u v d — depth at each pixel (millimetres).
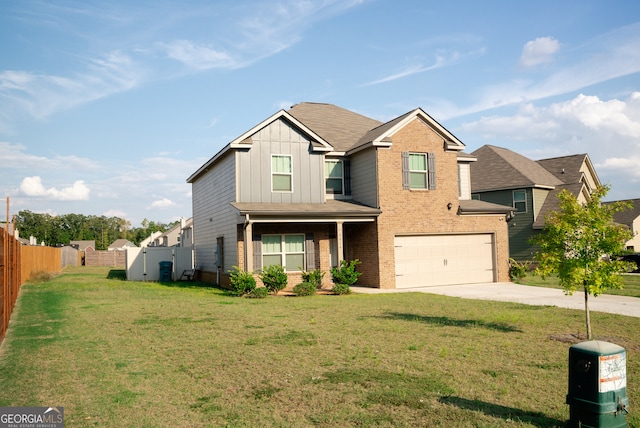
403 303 15438
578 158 35469
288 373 7277
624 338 9656
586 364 5031
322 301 16125
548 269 9836
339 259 19828
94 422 5375
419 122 21812
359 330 10570
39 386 6621
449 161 22344
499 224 23328
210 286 22641
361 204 21891
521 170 32125
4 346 9055
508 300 16297
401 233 21141
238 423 5383
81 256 55500
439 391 6414
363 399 6121
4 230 10352
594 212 9547
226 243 21531
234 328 10891
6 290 10836
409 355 8328
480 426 5285
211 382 6871
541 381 6855
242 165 19984
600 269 9453
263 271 18984
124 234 118875
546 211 30719
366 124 26609
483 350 8672
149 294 18500
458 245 22578
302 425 5332
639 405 5879
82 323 11578
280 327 11008
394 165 21203
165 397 6242
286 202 20656
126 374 7234
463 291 19406
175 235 59062
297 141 21000
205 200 26266
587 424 5004
